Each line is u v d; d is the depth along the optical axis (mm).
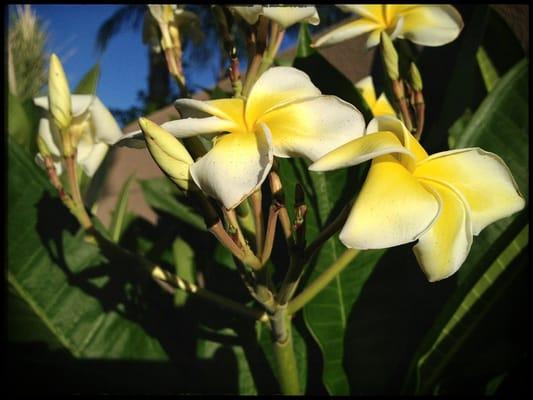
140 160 982
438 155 169
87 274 298
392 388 272
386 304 287
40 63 1713
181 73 277
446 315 240
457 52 373
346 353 277
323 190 303
